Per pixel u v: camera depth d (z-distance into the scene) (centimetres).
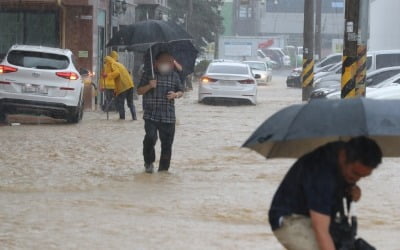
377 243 1948
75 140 4000
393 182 2808
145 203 2422
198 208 2347
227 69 7069
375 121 1074
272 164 3244
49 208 2333
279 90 10300
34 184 2747
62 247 1872
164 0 11969
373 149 1097
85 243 1912
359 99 1112
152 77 2928
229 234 2020
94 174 2967
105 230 2053
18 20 6375
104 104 6116
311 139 1191
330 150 1115
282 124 1112
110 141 3984
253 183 2788
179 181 2825
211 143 3975
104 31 7212
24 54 4769
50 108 4725
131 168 3111
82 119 5288
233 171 3058
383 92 4400
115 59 5356
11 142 3869
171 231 2048
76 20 6394
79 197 2520
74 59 5062
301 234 1119
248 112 6150
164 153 3009
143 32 3073
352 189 1137
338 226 1127
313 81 7800
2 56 6369
